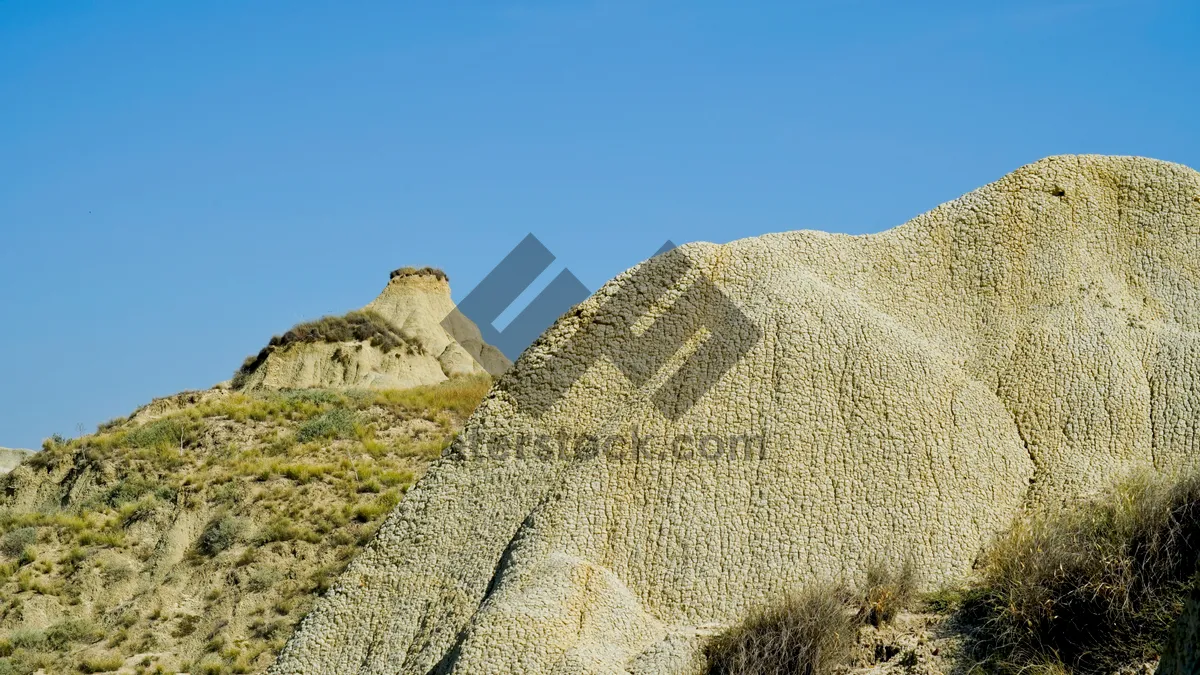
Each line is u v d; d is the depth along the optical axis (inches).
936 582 619.2
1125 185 770.2
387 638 648.4
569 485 652.7
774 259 732.7
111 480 1579.7
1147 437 672.4
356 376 2351.1
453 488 692.7
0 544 1432.1
